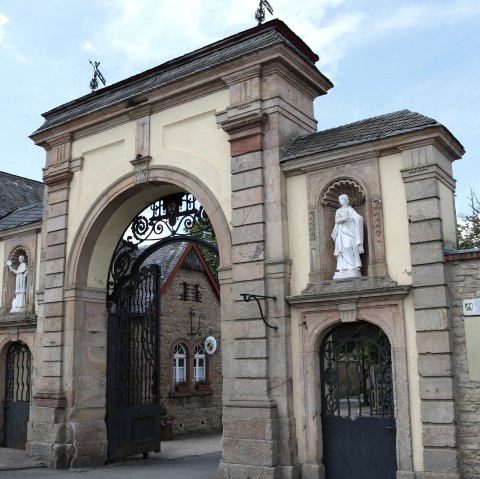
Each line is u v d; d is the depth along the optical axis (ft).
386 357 33.22
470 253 30.81
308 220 35.83
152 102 43.34
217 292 77.10
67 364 45.21
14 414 53.62
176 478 39.65
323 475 33.73
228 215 38.63
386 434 32.58
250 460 34.24
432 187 32.01
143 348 49.75
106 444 45.85
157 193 45.44
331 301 33.88
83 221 46.39
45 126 49.73
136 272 48.80
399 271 32.48
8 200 69.72
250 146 37.91
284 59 37.91
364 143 33.99
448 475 29.22
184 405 69.21
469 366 30.30
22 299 54.24
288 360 34.81
